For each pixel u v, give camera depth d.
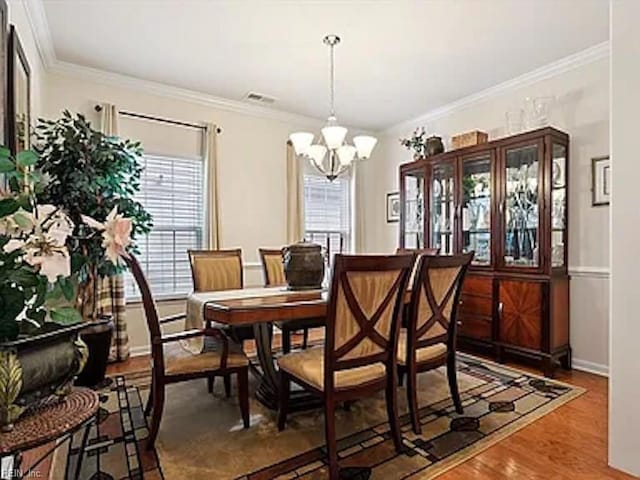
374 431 2.26
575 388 2.91
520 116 3.74
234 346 2.50
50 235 1.03
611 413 1.92
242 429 2.29
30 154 1.11
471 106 4.34
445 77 3.78
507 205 3.62
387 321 2.06
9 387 0.96
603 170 3.27
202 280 3.39
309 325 3.17
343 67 3.57
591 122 3.34
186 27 2.91
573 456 2.00
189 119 4.24
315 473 1.86
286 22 2.83
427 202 4.41
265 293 2.71
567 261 3.47
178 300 4.16
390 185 5.43
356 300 1.90
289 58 3.40
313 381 1.99
